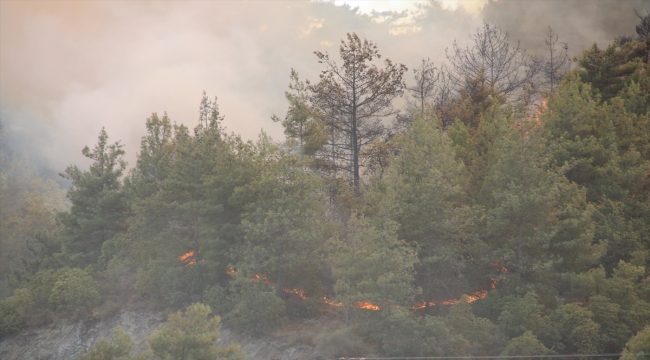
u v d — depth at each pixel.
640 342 27.48
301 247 41.75
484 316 36.25
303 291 42.44
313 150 47.44
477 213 38.88
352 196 46.38
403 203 37.56
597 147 40.06
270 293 39.41
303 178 42.12
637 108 45.84
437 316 37.12
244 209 43.59
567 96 42.34
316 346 36.88
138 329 44.53
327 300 42.78
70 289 47.78
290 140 43.06
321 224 41.72
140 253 46.81
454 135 46.69
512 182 36.91
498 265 38.75
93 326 47.03
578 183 41.22
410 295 35.72
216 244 43.06
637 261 35.81
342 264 36.69
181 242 45.75
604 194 39.34
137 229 46.66
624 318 32.91
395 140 43.91
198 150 45.53
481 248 37.59
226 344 40.00
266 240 42.00
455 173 39.72
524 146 38.09
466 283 38.12
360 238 36.59
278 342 38.34
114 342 32.44
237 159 44.38
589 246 36.00
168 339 30.97
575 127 41.53
